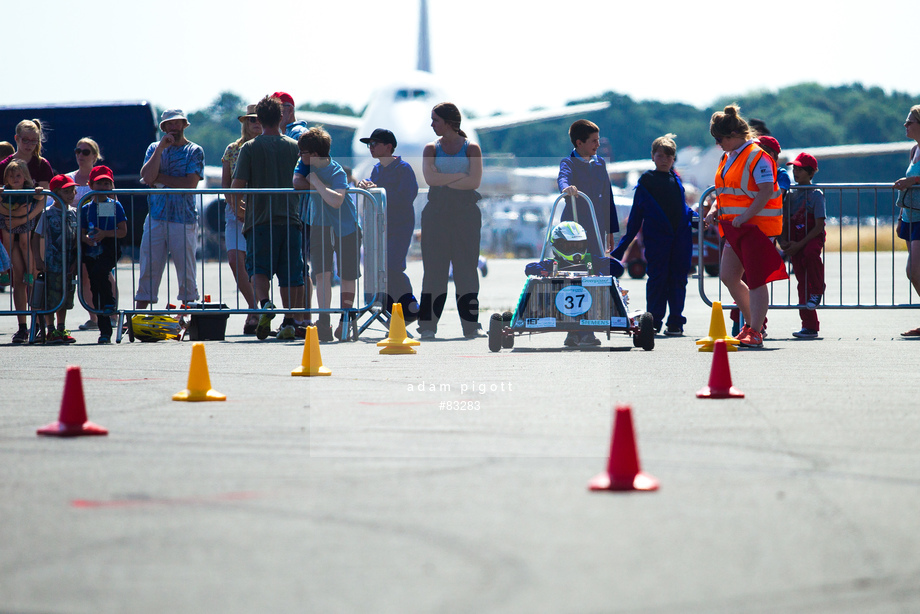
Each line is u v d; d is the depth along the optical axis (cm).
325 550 643
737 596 557
